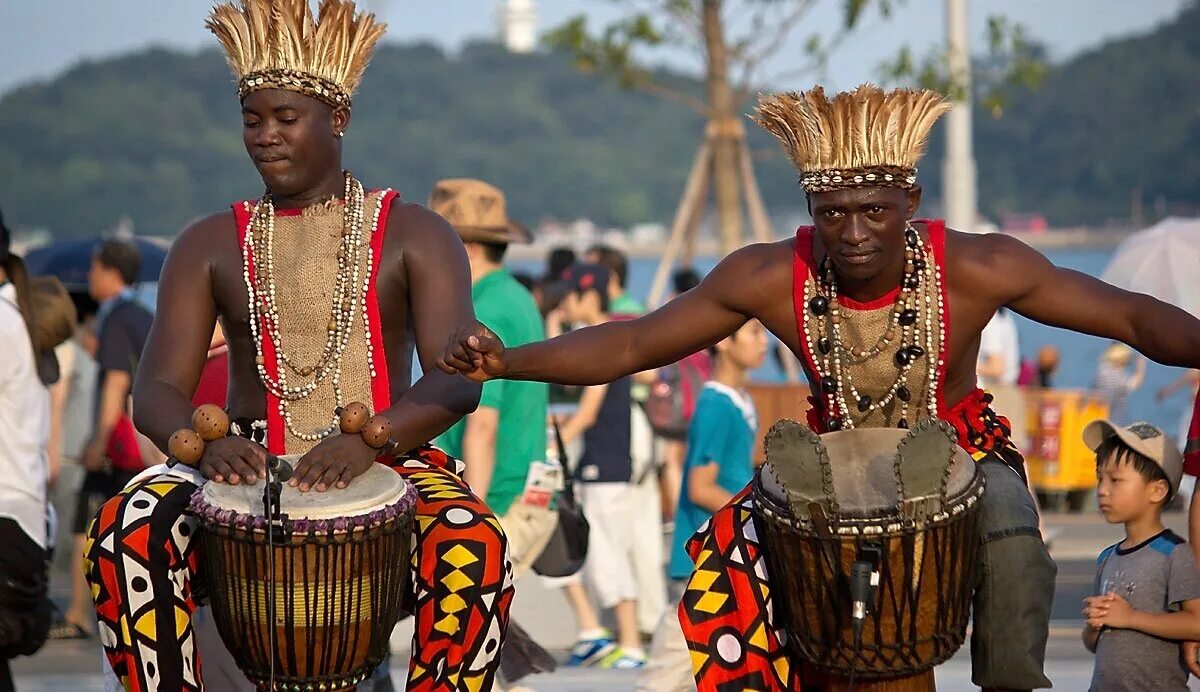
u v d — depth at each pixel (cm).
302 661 558
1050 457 2034
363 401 621
